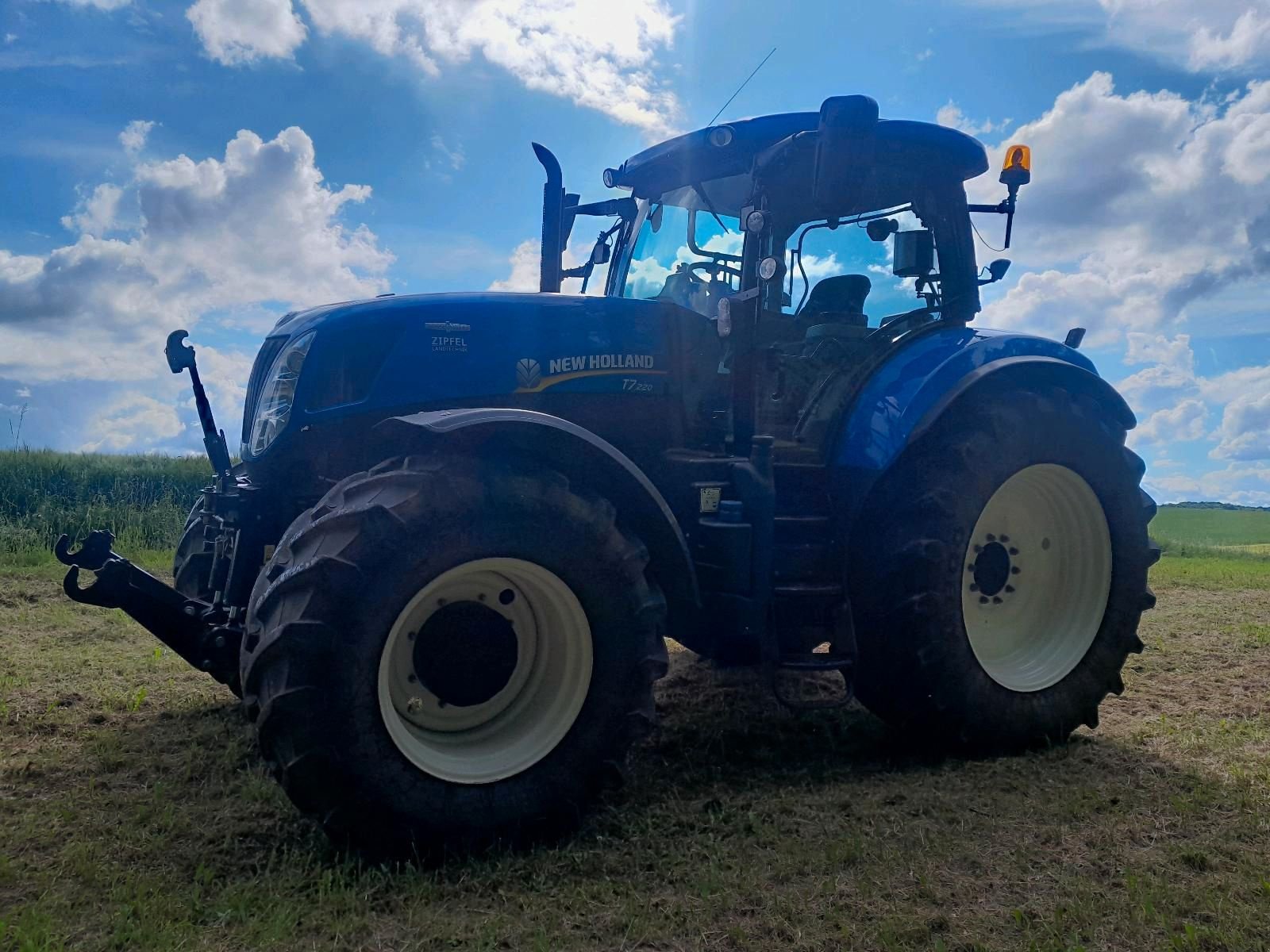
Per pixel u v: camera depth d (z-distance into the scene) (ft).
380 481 9.14
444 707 9.58
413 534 8.77
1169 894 8.18
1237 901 8.11
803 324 13.60
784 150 12.03
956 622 12.16
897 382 12.68
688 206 14.05
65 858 8.71
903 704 12.32
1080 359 14.47
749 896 8.30
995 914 8.01
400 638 9.32
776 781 11.40
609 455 9.95
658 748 12.59
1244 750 12.35
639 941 7.56
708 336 12.73
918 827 9.86
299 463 10.80
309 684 8.38
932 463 12.53
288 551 9.02
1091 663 13.26
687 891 8.41
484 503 9.06
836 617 12.09
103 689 14.40
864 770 11.94
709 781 11.35
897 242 14.12
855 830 9.77
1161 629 20.86
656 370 12.22
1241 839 9.53
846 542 12.39
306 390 10.75
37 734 12.38
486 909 8.13
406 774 8.80
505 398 11.31
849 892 8.37
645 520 10.38
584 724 9.66
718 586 11.26
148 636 18.01
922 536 12.05
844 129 10.85
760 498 11.34
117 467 33.99
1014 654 13.30
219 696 14.21
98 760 11.40
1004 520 13.51
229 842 9.12
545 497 9.38
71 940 7.31
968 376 12.55
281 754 8.47
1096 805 10.42
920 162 14.01
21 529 28.81
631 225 14.83
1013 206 14.84
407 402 10.94
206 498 11.51
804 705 11.63
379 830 8.71
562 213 15.66
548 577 9.50
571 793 9.55
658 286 14.19
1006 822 9.98
